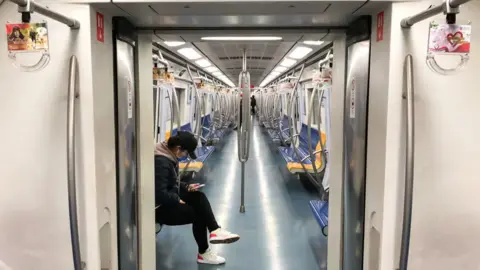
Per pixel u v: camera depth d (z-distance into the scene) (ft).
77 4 4.94
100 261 5.62
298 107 25.22
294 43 13.08
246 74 15.65
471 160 5.16
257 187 21.77
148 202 8.03
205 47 15.28
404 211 4.63
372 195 5.66
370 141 5.77
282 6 5.28
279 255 12.62
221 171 26.23
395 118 5.06
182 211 11.50
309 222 15.85
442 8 3.98
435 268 5.30
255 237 14.19
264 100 51.60
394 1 4.90
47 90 5.09
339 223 7.79
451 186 5.19
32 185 5.24
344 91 7.45
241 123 16.66
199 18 6.09
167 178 10.98
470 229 5.25
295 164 20.53
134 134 7.13
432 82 5.03
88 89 5.02
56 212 5.27
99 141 5.29
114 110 5.97
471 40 5.02
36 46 4.51
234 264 11.98
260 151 35.50
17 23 4.50
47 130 5.14
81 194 5.16
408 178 4.61
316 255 12.62
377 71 5.44
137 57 7.23
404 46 4.97
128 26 6.36
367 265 5.89
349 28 6.77
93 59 5.07
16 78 5.10
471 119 5.10
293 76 24.49
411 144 4.64
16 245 5.33
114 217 5.95
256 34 7.17
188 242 13.82
